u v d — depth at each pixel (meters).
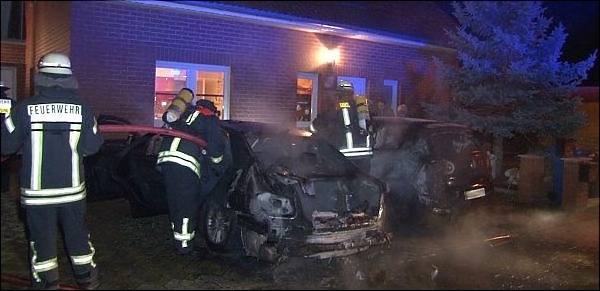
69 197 4.51
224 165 6.07
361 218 5.62
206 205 6.11
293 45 11.20
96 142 4.69
